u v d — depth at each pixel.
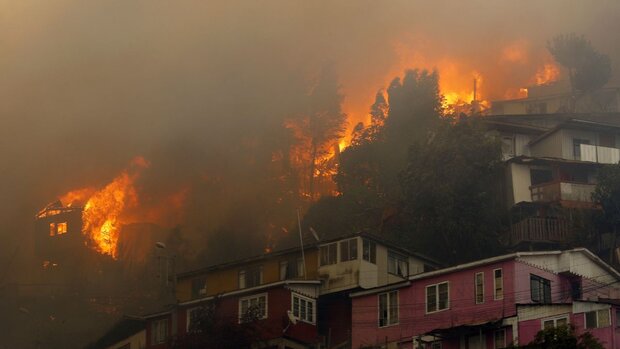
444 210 60.03
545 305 45.09
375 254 58.47
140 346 62.41
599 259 49.47
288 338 55.28
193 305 59.91
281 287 56.56
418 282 51.38
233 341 54.31
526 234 59.16
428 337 49.59
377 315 52.81
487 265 48.50
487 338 46.81
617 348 42.88
